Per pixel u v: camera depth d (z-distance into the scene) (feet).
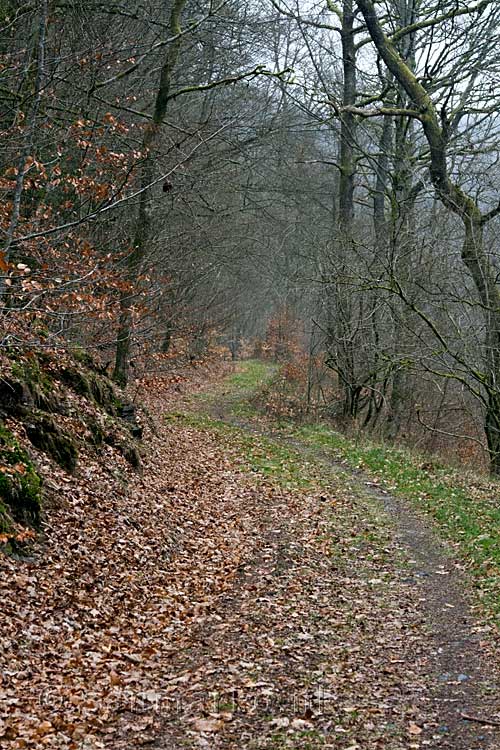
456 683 24.18
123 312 52.54
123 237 64.28
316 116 79.51
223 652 26.89
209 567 37.40
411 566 38.45
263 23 68.28
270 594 33.63
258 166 86.38
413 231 71.97
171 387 104.01
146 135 58.85
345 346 83.87
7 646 23.82
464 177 72.64
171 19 61.26
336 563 39.04
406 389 85.71
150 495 44.88
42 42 29.55
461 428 85.81
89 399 49.37
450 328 74.54
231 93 82.89
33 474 34.04
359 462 68.08
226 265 98.07
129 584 32.22
